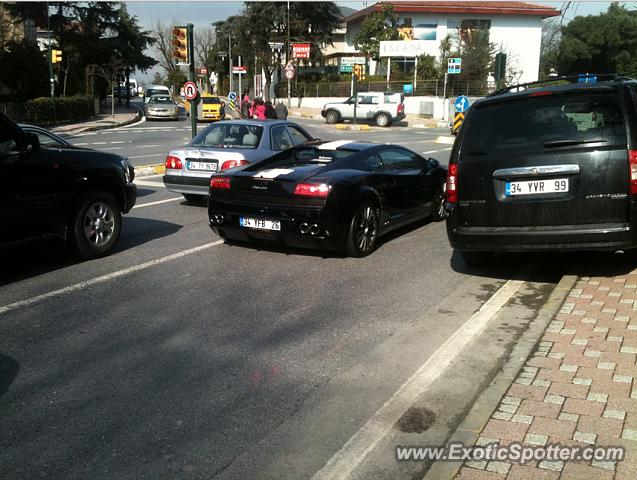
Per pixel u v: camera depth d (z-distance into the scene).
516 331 4.98
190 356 4.66
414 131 34.25
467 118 6.23
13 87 38.56
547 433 3.34
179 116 44.91
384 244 8.37
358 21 59.53
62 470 3.25
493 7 53.53
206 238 8.60
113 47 52.44
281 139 10.72
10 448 3.45
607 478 2.94
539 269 6.80
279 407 3.91
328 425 3.70
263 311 5.64
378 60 51.41
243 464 3.31
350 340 4.98
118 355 4.68
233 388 4.16
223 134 10.74
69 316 5.50
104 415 3.81
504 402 3.69
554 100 5.80
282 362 4.56
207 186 10.35
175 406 3.92
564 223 5.70
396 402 3.90
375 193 7.79
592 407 3.58
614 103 5.57
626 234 5.47
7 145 6.39
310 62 59.88
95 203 7.38
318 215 7.11
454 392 4.00
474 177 6.04
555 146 5.69
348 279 6.66
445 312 5.64
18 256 7.60
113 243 7.67
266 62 57.66
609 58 59.25
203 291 6.22
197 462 3.33
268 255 7.70
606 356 4.25
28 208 6.54
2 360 4.59
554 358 4.26
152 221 9.80
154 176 15.06
